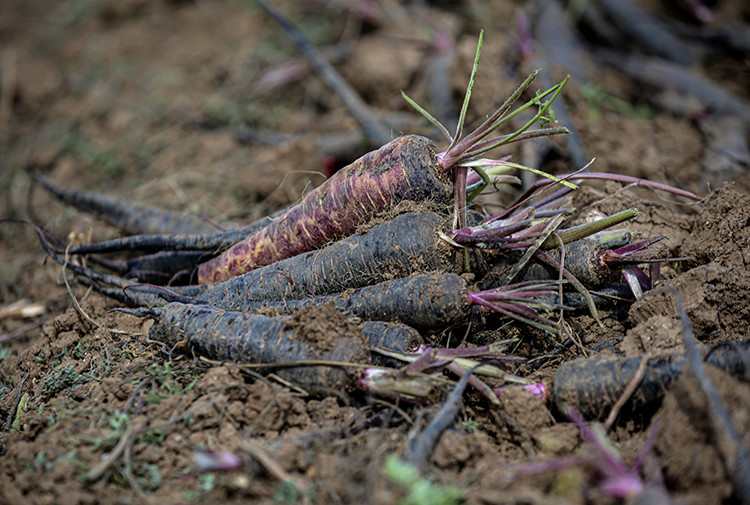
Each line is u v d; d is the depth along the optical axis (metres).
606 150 1.23
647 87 1.37
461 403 1.00
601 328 1.04
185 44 1.86
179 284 1.13
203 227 1.16
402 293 1.01
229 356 1.01
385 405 1.00
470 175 1.06
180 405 1.00
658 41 1.47
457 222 1.03
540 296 1.04
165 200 1.29
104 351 1.05
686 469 0.94
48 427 1.00
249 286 1.06
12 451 0.99
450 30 1.50
